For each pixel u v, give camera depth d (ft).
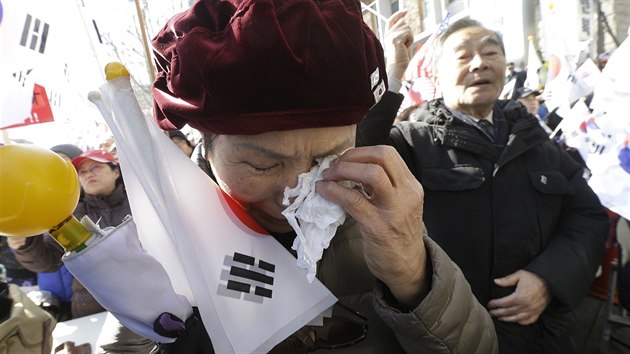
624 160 5.26
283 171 1.87
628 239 5.90
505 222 4.73
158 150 1.78
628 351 6.50
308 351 2.16
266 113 1.54
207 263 1.84
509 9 12.02
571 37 8.13
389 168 1.83
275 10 1.48
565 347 4.72
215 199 1.98
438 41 5.91
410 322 2.04
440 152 5.06
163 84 1.91
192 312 1.84
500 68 5.09
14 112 4.53
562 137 8.44
